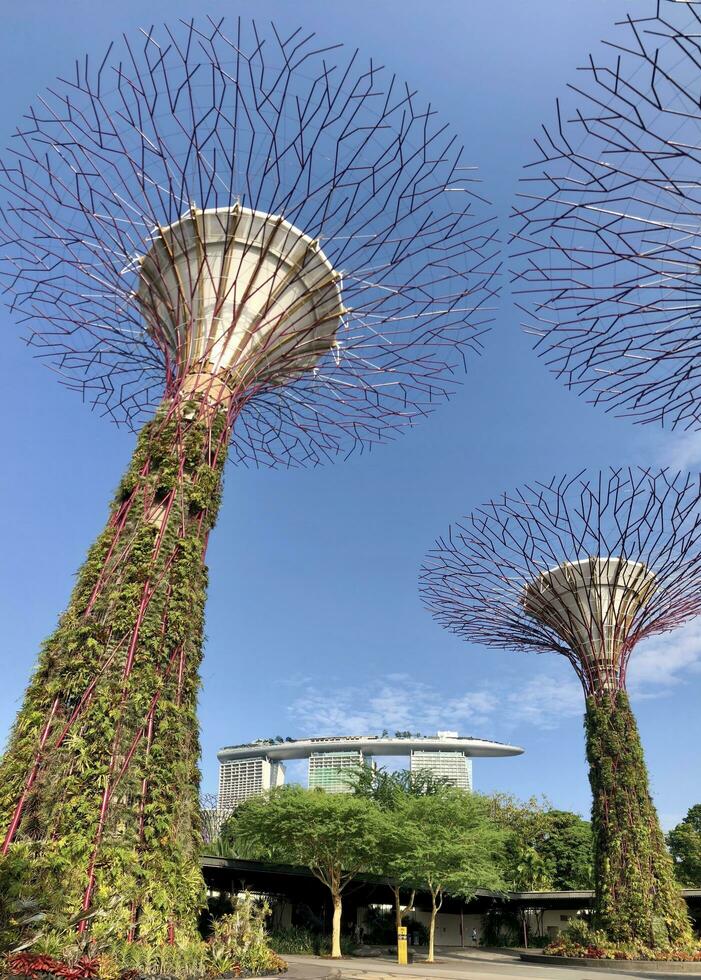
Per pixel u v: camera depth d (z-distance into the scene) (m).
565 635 27.58
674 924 22.88
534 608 28.11
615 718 25.70
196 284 13.84
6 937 7.86
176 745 10.67
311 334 15.44
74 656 10.55
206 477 12.88
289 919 35.38
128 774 10.00
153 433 13.07
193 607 11.80
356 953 30.16
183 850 10.33
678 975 20.08
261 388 15.42
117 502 12.38
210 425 13.45
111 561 11.60
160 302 14.64
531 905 45.53
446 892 34.91
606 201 9.28
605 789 24.80
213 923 12.04
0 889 8.15
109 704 10.20
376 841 27.95
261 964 10.95
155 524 12.09
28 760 9.73
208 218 14.74
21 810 9.41
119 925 8.88
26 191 12.62
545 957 26.05
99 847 9.32
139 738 10.30
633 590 26.75
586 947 23.84
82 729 10.01
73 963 7.95
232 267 14.49
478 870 30.39
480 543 27.58
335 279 14.32
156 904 9.48
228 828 43.41
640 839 23.81
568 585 27.11
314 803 27.69
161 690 10.79
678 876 49.59
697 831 53.50
